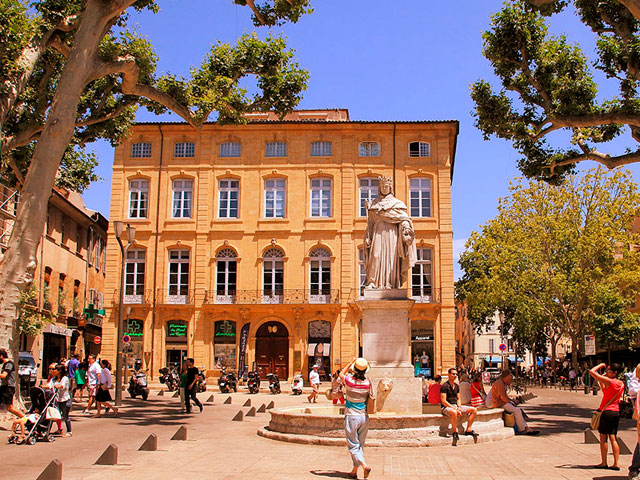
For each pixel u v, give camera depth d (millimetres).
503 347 40531
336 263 42094
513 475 9336
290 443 12648
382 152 43219
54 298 39750
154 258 42656
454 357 40656
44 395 13461
